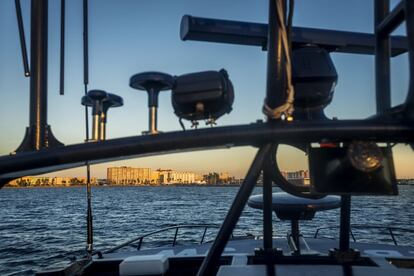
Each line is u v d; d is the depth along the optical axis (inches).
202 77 61.3
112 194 6077.8
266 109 58.4
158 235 985.5
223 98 61.1
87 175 153.5
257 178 59.0
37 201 3838.6
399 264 113.0
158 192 7116.1
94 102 65.4
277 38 59.0
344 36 82.8
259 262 97.1
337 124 57.8
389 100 66.4
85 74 73.3
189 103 61.1
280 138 57.9
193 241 876.6
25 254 816.3
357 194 67.6
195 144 57.9
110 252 211.0
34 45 64.7
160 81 59.2
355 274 84.1
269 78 59.3
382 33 67.4
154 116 61.3
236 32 76.7
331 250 100.3
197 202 3415.4
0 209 2581.2
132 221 1667.1
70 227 1401.3
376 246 211.8
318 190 68.3
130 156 60.5
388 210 2014.0
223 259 115.5
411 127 57.7
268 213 99.2
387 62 67.1
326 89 68.6
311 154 69.7
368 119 58.5
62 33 70.4
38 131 63.2
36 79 64.1
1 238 1092.5
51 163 57.6
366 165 60.7
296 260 97.8
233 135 57.5
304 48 72.8
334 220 1220.5
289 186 95.6
